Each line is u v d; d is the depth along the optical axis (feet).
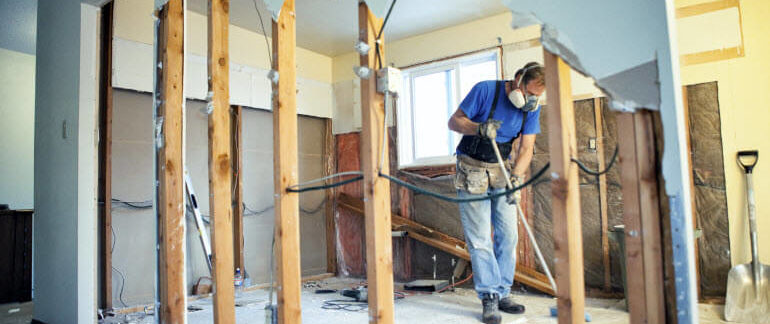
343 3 11.69
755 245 8.71
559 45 4.02
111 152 10.46
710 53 9.71
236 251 12.61
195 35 12.28
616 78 3.86
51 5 9.45
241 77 13.19
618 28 3.84
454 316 8.77
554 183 4.01
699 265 9.60
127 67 10.75
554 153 4.01
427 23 12.80
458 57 12.85
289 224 5.75
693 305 3.63
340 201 15.07
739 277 8.61
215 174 6.03
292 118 5.87
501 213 8.65
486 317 8.16
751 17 9.36
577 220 4.04
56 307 8.59
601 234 10.75
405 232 12.91
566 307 3.92
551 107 4.03
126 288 10.61
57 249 8.64
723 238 9.39
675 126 3.66
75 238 8.13
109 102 10.37
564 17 4.01
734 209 9.31
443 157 13.17
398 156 13.84
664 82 3.69
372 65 5.21
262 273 13.44
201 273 12.01
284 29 5.88
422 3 11.53
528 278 10.82
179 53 6.51
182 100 6.51
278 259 5.67
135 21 10.98
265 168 13.80
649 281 3.76
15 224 12.09
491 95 7.84
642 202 3.81
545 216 11.48
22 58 15.60
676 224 3.68
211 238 6.00
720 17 9.64
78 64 8.36
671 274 3.71
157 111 6.45
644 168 3.80
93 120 8.46
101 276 10.13
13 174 15.11
